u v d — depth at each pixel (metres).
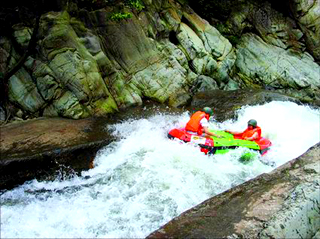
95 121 8.24
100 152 6.86
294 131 8.62
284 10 14.70
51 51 8.58
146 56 10.52
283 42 14.42
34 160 6.08
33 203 5.41
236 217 4.06
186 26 12.25
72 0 9.58
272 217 3.99
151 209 5.23
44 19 8.87
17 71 8.45
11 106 8.20
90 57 9.09
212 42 12.52
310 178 4.73
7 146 6.53
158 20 11.24
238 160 6.86
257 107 9.90
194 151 6.93
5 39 8.55
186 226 3.97
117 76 9.64
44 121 7.98
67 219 4.96
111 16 9.29
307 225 4.06
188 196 5.58
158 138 7.48
